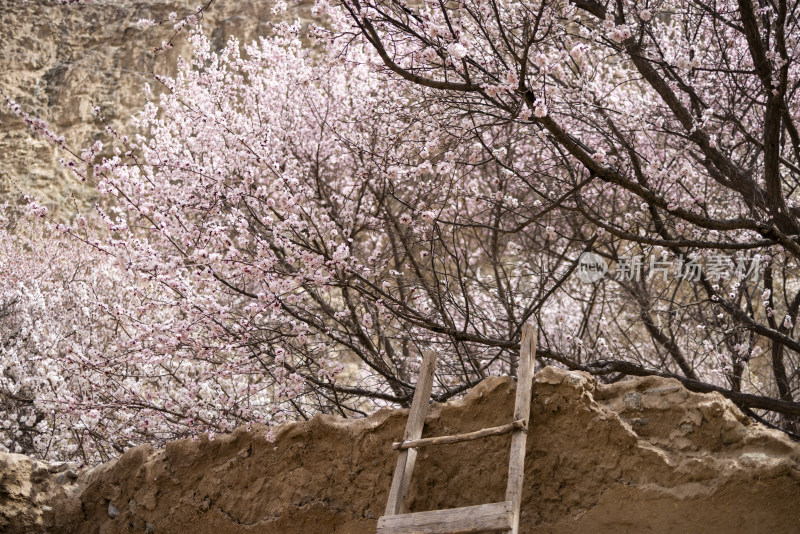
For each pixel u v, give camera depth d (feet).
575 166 24.22
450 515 10.15
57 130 48.78
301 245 18.08
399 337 20.68
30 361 24.08
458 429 11.77
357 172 25.29
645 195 16.89
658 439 10.80
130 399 18.78
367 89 28.84
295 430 12.77
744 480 10.03
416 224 21.83
